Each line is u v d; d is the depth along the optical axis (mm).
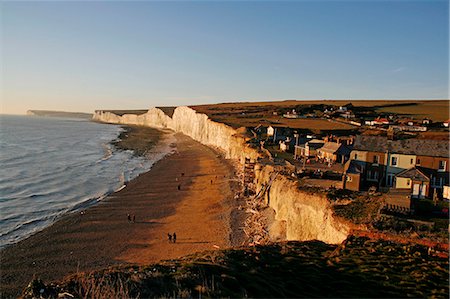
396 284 17016
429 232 23094
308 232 32344
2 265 32781
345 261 19922
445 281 17312
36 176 69562
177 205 51500
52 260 33969
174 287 14734
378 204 28969
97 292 13398
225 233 39656
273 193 43500
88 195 57031
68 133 180750
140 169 78938
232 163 79625
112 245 37625
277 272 18297
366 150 41031
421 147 39938
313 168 46375
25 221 44469
